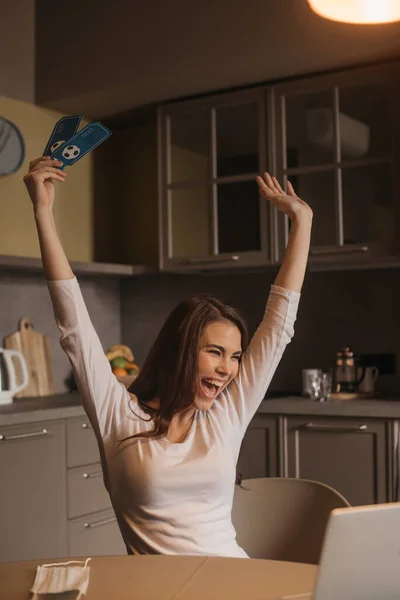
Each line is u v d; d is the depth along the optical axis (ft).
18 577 4.25
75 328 5.08
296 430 11.35
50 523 10.82
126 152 15.11
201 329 5.26
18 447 10.39
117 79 12.58
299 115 11.92
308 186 11.82
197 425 5.25
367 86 11.35
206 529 4.98
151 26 12.32
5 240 12.73
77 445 11.39
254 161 12.26
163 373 5.36
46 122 13.62
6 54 12.87
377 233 11.19
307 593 3.88
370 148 11.30
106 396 5.18
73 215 14.23
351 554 3.22
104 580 4.12
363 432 10.84
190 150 12.90
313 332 13.23
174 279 14.61
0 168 12.54
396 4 5.55
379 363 12.57
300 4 11.07
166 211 13.11
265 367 5.58
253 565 4.38
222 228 12.54
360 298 12.82
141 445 5.04
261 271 13.51
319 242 11.67
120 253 15.14
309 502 5.93
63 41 13.12
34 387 12.98
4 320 12.80
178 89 12.67
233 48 11.59
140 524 4.99
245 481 6.11
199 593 3.89
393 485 10.59
